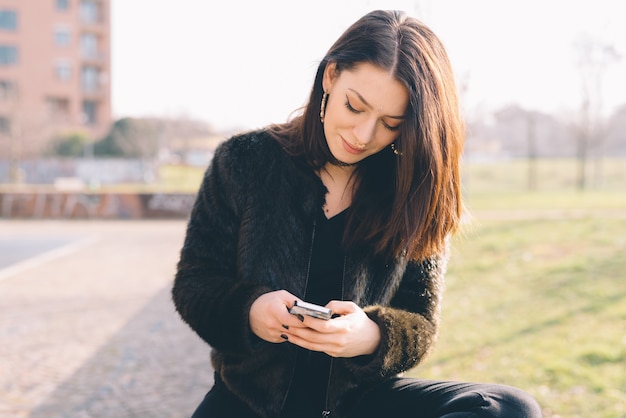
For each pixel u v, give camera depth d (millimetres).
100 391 4598
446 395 1734
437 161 1764
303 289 1848
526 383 4277
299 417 1860
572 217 16203
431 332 1862
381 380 1807
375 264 1902
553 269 8695
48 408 4242
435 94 1733
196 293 1772
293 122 1966
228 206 1862
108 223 21438
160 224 21047
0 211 22828
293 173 1867
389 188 1884
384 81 1702
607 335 5367
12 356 5551
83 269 10984
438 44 1801
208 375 4965
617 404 3795
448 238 1970
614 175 43531
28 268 11117
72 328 6625
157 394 4516
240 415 1875
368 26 1763
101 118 53594
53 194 22969
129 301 8109
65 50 51219
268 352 1828
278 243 1842
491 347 5207
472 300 7160
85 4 52719
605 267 8555
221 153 1906
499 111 32156
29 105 45594
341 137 1788
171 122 54812
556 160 53000
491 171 46094
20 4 50062
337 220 1896
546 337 5418
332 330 1627
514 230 13461
